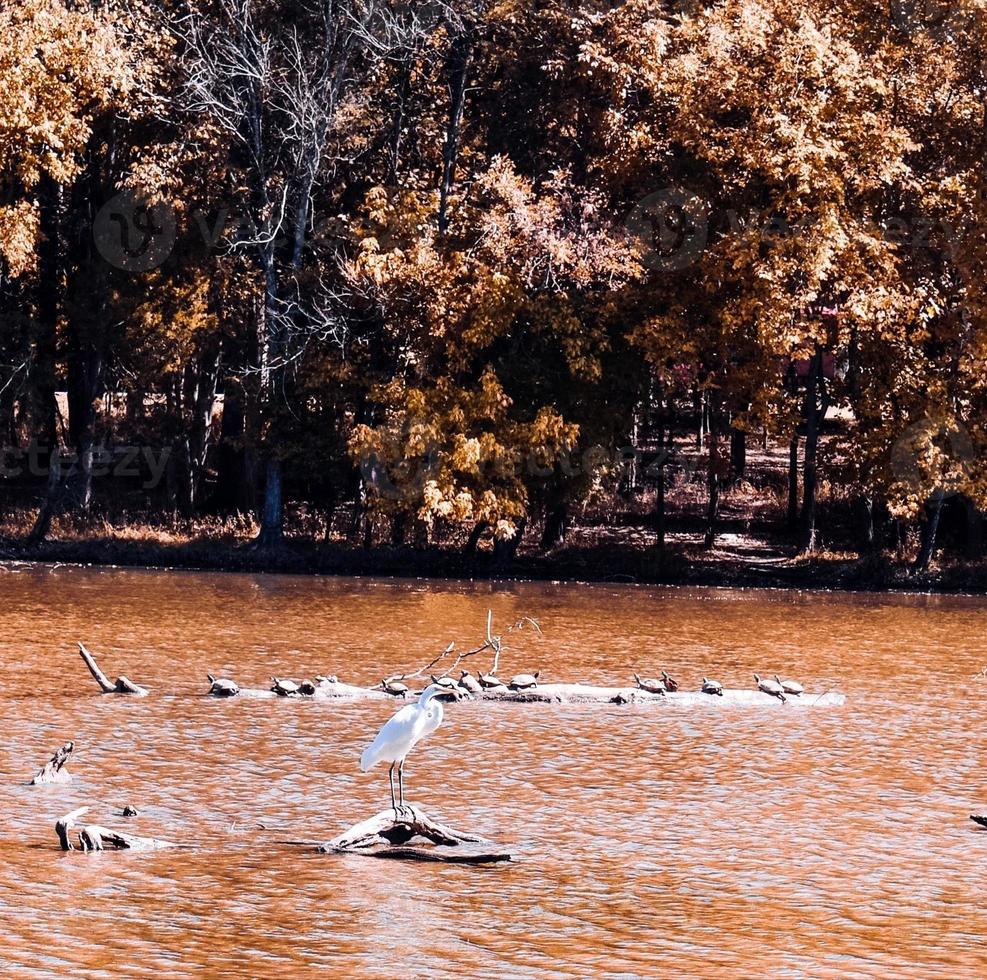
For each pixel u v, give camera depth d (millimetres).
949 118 52281
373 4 51312
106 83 51188
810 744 26219
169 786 22281
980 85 51562
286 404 52906
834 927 16766
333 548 53719
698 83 50250
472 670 32406
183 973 14883
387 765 23953
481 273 50406
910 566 52438
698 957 15711
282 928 16266
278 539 53812
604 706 29422
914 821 21312
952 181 50156
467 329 50281
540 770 23922
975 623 42312
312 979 14820
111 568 51031
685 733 26953
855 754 25469
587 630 39250
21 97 48656
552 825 20781
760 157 48656
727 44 50125
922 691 31359
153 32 53906
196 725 26469
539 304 50656
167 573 50156
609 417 52594
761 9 50344
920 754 25516
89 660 29031
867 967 15516
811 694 30203
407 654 34219
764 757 25141
